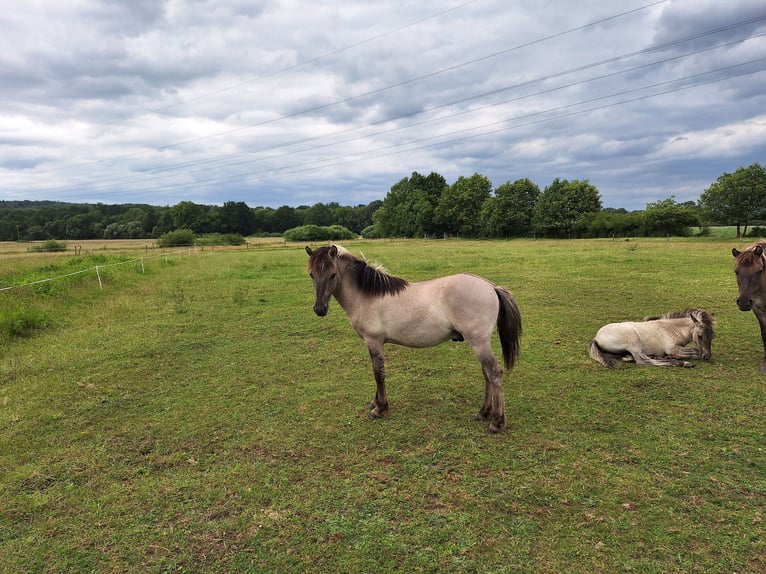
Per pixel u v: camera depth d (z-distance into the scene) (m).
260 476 3.58
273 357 6.96
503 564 2.56
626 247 27.56
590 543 2.70
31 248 42.12
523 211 61.09
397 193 79.62
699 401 4.69
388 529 2.90
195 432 4.42
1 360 6.94
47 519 3.14
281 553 2.73
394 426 4.41
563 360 6.28
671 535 2.74
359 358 6.77
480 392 5.26
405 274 16.19
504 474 3.48
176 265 24.02
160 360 6.89
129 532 2.97
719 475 3.35
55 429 4.57
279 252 36.06
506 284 13.30
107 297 12.48
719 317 8.23
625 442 3.90
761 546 2.61
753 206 43.50
